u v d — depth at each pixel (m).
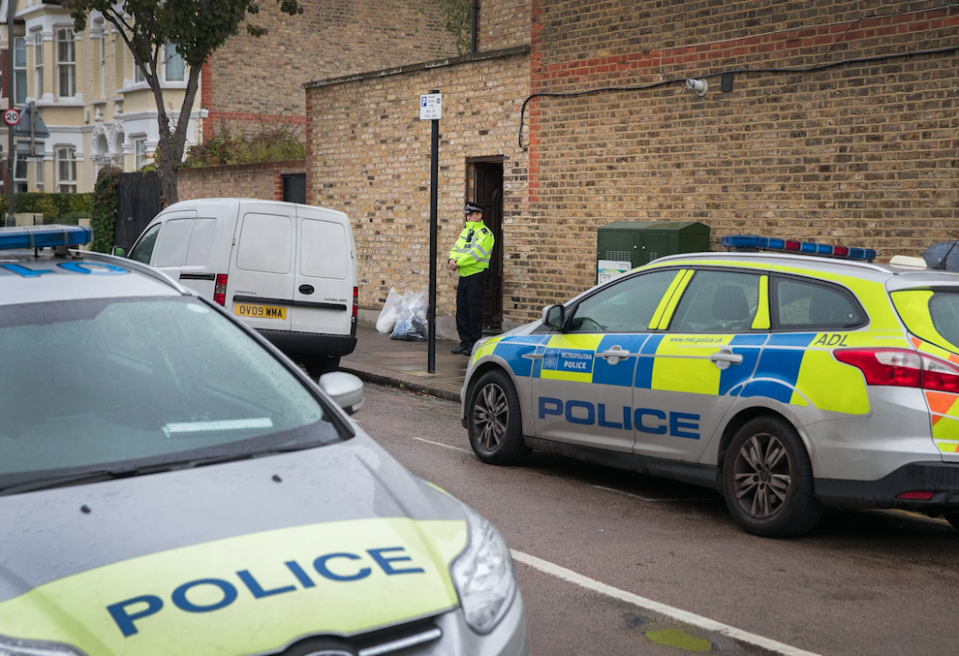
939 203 10.26
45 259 4.21
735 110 11.84
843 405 5.66
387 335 16.58
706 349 6.46
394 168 16.98
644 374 6.80
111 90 33.31
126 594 2.39
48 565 2.48
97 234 26.19
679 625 4.67
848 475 5.63
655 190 12.70
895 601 5.05
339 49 29.36
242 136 25.45
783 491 5.98
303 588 2.48
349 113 17.81
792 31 11.27
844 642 4.50
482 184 15.79
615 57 13.05
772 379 6.02
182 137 20.45
